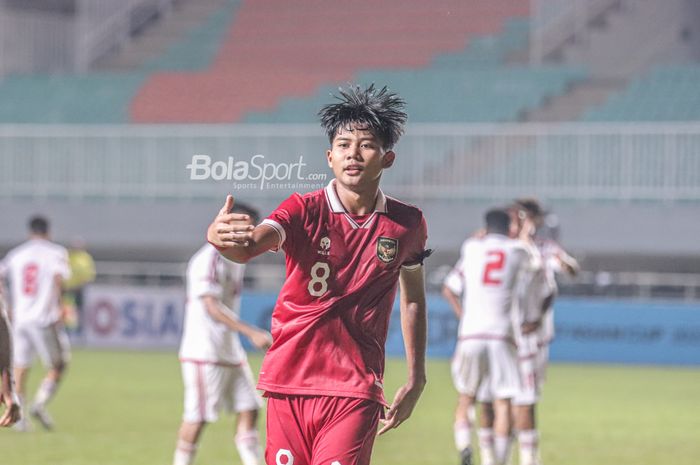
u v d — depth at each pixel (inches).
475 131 2800.2
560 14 3585.1
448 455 1279.5
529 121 3297.2
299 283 538.0
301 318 538.9
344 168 530.6
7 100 3668.8
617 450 1332.4
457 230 2802.7
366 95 535.8
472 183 2829.7
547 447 1355.8
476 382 1122.0
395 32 3833.7
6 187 3075.8
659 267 2753.4
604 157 2733.8
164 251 3024.1
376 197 544.7
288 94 3538.4
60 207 3043.8
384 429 561.0
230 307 1015.0
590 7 3617.1
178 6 4119.1
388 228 539.8
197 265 994.1
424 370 572.7
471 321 1114.1
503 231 1122.0
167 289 2751.0
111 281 2871.6
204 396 991.6
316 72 3772.1
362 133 530.6
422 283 567.5
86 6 3909.9
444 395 1915.6
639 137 2709.2
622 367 2434.8
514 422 1204.5
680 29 3592.5
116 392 1895.9
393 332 2588.6
